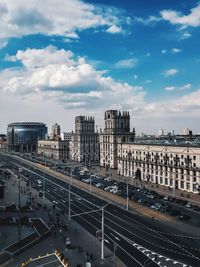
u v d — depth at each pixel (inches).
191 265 2883.9
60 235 3754.9
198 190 5871.1
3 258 3097.9
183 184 6269.7
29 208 4931.1
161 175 6889.8
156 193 5890.8
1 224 4173.2
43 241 3575.3
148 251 3225.9
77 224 4192.9
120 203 5295.3
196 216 4510.3
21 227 4052.7
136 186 6742.1
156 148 7062.0
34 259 3073.3
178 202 5251.0
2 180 7421.3
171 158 6589.6
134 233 3796.8
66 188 6776.6
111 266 2896.2
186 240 3543.3
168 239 3577.8
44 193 6161.4
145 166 7440.9
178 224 4138.8
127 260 3019.2
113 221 4303.6
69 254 3186.5
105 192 6220.5
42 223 4215.1
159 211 4776.1
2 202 5413.4
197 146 5925.2
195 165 5989.2
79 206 5172.2
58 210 4921.3
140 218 4439.0
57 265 2920.8
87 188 6678.2
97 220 4365.2
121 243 3467.0
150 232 3828.7
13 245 3385.8
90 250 3277.6
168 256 3093.0
